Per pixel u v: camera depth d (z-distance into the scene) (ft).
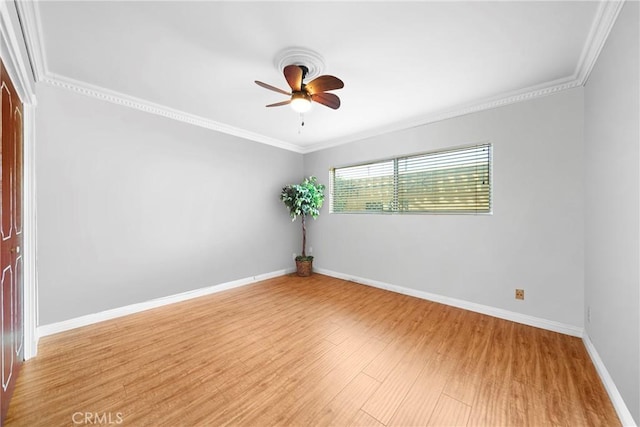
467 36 5.65
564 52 6.15
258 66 6.93
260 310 9.39
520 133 8.23
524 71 7.03
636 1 4.12
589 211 6.67
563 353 6.48
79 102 7.93
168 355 6.42
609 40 5.19
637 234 4.09
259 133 12.70
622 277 4.61
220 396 5.01
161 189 9.82
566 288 7.50
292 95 6.94
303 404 4.81
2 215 4.63
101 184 8.39
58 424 4.35
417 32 5.54
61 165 7.63
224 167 11.89
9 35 4.30
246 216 12.81
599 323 5.81
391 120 10.71
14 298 5.42
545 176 7.82
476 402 4.86
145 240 9.41
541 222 7.90
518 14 4.99
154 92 8.47
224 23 5.33
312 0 4.71
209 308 9.58
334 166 14.15
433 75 7.26
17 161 5.76
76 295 7.92
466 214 9.47
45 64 6.79
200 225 11.02
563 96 7.50
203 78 7.57
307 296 10.95
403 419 4.47
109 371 5.76
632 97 4.28
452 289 9.80
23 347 6.08
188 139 10.61
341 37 5.72
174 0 4.70
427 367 5.95
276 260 14.37
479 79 7.45
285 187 14.19
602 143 5.67
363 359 6.28
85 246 8.08
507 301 8.55
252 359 6.26
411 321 8.45
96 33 5.60
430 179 10.55
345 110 9.68
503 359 6.25
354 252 13.23
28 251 6.32
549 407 4.73
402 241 11.32
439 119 10.00
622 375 4.53
